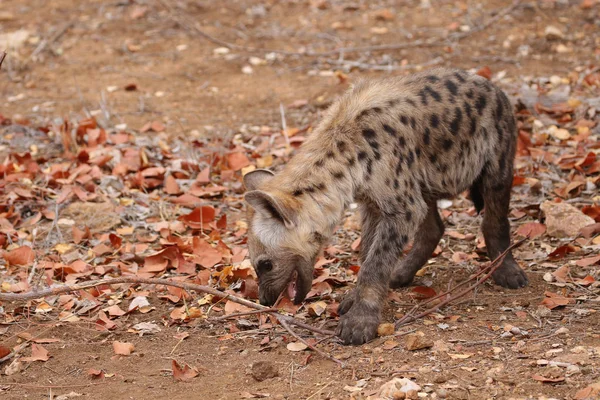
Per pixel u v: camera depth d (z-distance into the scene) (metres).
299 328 6.34
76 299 6.96
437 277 7.20
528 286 6.86
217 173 9.54
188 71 12.38
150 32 13.63
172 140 10.30
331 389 5.37
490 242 7.01
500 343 5.83
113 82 12.12
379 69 11.97
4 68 12.62
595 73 11.21
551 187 8.63
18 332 6.48
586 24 12.88
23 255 7.59
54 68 12.62
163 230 8.13
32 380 5.79
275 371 5.61
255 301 6.87
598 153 9.12
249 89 11.73
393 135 6.25
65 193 8.77
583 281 6.77
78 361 6.03
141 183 9.10
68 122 10.04
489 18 13.23
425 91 6.58
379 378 5.46
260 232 6.02
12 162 9.48
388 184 6.18
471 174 6.77
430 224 6.99
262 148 9.92
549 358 5.54
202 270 7.40
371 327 6.04
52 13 14.43
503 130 6.87
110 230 8.30
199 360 5.94
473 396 5.12
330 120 6.33
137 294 7.02
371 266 6.19
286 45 12.96
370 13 13.74
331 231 6.11
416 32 12.99
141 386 5.61
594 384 5.05
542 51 12.19
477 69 11.74
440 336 6.02
